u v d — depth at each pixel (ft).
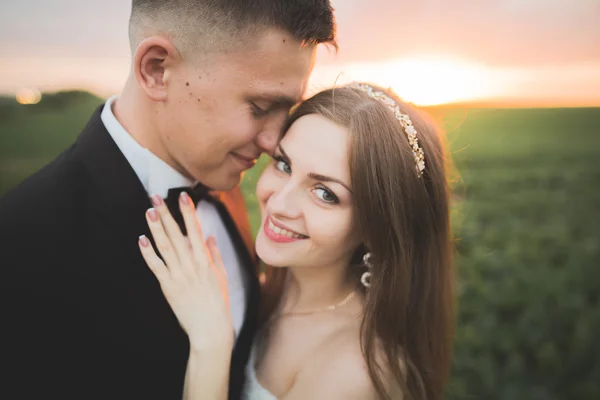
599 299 16.89
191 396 5.15
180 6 4.66
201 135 5.12
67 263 4.54
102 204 4.81
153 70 4.91
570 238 24.27
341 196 5.41
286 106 5.36
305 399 5.76
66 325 4.57
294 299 6.82
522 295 16.58
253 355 6.63
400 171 5.77
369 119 5.46
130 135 5.34
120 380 4.84
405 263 6.01
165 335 5.05
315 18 4.94
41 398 4.61
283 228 5.61
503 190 37.01
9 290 4.41
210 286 5.26
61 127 55.47
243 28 4.62
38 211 4.62
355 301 6.54
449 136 8.09
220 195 6.98
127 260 4.87
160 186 5.53
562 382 12.27
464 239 22.50
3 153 42.96
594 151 56.75
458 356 13.03
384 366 5.81
